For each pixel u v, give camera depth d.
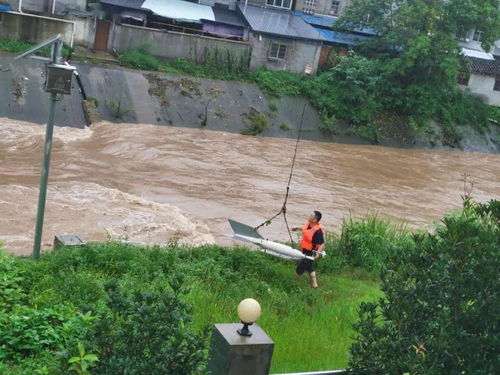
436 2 35.88
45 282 10.02
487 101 42.16
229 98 32.34
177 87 31.41
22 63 28.39
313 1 40.12
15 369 7.38
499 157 37.50
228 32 36.38
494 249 5.95
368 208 23.89
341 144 33.22
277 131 32.16
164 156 25.44
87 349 5.49
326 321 11.41
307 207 22.78
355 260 16.44
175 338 5.52
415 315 6.18
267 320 10.74
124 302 5.71
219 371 5.93
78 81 29.11
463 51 42.31
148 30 32.84
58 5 33.31
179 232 18.08
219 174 24.72
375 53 37.69
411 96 36.62
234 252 14.59
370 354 6.36
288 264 15.16
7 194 18.94
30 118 26.53
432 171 31.53
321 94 34.81
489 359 5.95
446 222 6.30
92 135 26.59
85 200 19.67
